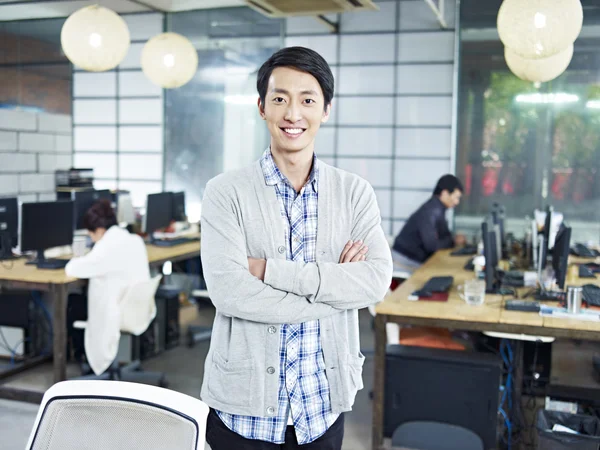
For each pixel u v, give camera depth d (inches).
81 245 181.5
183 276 241.8
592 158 234.8
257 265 56.4
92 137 286.0
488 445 119.0
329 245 58.6
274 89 54.9
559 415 114.3
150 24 272.7
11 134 254.8
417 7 244.7
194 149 273.7
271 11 174.9
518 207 244.4
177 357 191.5
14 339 180.5
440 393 120.6
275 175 57.9
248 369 55.4
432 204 209.2
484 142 245.0
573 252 213.3
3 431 135.5
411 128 250.5
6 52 290.4
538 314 120.6
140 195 282.2
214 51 267.4
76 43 172.4
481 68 241.9
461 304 129.2
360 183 61.4
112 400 47.7
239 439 56.2
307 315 55.2
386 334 128.5
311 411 56.1
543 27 127.3
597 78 231.1
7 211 188.2
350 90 255.9
